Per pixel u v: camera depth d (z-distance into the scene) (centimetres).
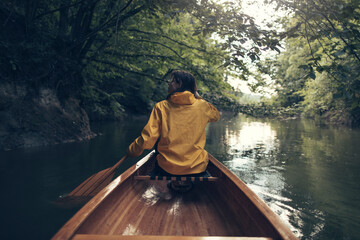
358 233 221
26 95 603
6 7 602
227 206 188
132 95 1775
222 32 296
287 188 339
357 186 348
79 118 736
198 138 184
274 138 848
